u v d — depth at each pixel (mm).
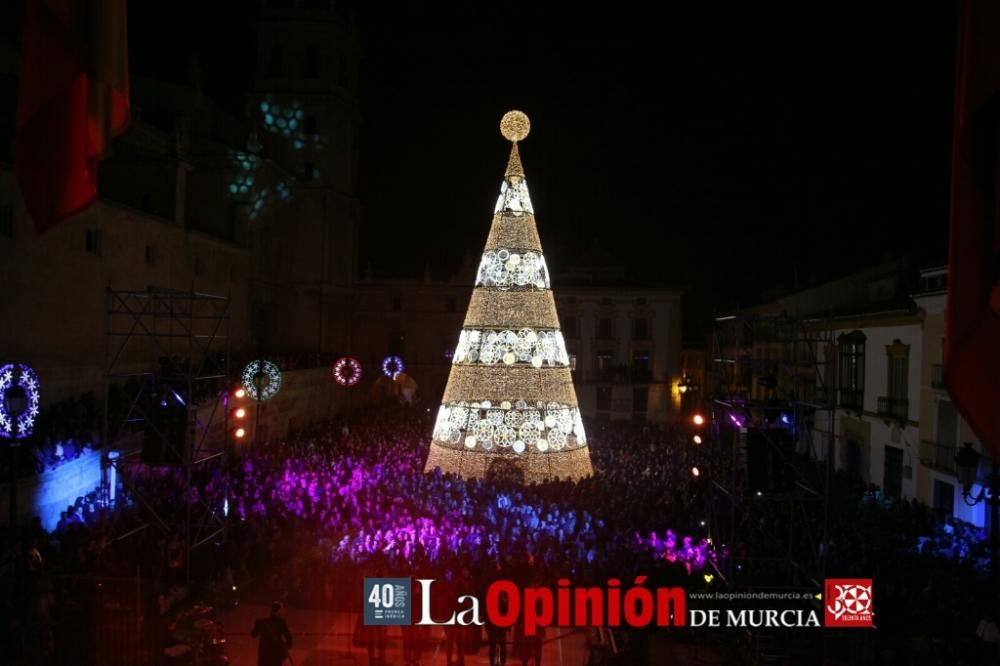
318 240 63688
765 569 20656
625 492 30406
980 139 6516
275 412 43375
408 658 16984
